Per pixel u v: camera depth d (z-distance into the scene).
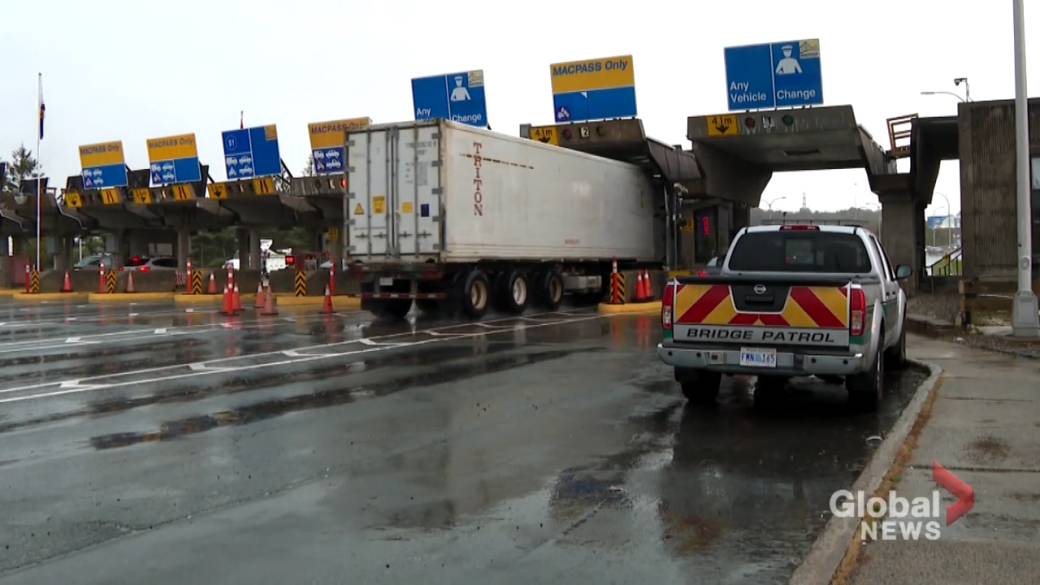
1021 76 15.44
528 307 24.61
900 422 8.38
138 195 42.16
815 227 11.18
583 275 27.38
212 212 42.28
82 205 45.03
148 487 6.88
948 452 7.37
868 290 9.54
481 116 31.88
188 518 6.11
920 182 31.02
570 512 6.20
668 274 28.77
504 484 6.93
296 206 38.66
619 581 4.91
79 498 6.60
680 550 5.41
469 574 5.04
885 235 31.19
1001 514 5.76
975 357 13.57
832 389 11.39
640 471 7.30
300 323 21.48
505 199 22.77
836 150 30.47
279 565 5.20
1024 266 15.34
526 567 5.14
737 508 6.27
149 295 36.41
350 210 21.86
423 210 21.00
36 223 48.28
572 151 25.77
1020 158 15.40
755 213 41.31
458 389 11.31
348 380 12.09
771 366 9.32
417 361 14.00
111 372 13.01
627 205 29.19
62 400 10.71
